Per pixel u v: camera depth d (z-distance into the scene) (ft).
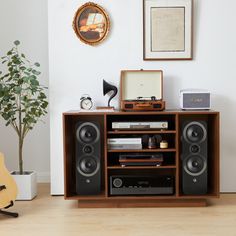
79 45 11.76
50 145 11.94
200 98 10.90
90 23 11.66
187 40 11.66
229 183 11.93
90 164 10.70
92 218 9.85
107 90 11.44
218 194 10.55
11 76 11.45
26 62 13.00
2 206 9.70
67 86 11.83
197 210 10.39
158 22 11.65
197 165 10.59
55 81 11.83
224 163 11.91
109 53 11.76
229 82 11.75
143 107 10.78
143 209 10.55
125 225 9.32
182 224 9.34
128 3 11.66
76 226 9.28
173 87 11.79
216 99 11.79
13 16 12.92
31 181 11.46
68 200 11.43
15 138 13.14
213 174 10.87
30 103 11.60
